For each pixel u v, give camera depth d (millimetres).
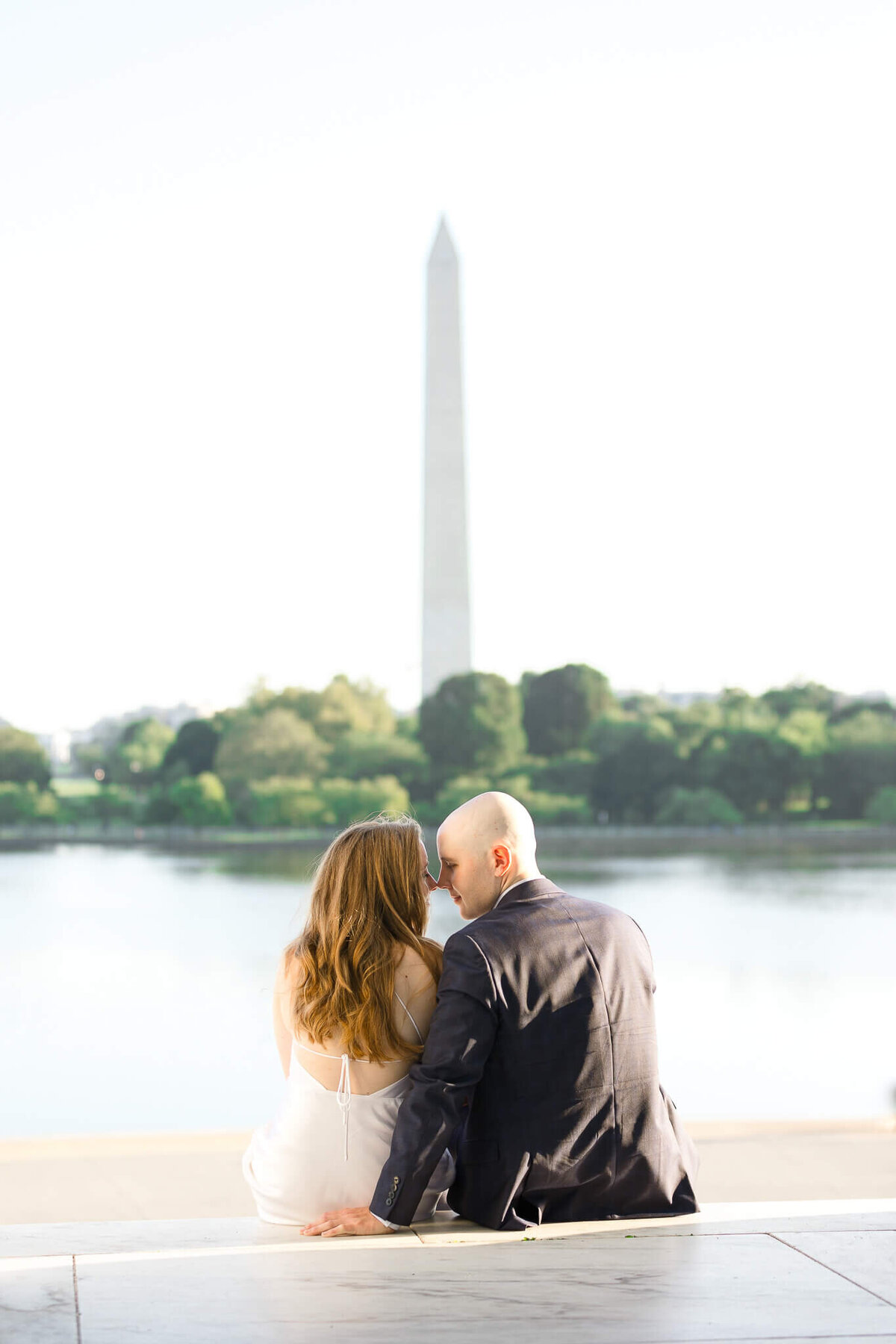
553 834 97500
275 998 3711
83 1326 2691
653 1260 3107
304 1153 3533
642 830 100438
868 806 102438
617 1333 2641
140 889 66812
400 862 3592
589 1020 3420
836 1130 8109
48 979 38938
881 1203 3707
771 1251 3182
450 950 3434
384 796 101438
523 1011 3371
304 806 101562
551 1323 2693
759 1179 6984
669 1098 3711
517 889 3576
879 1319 2721
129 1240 3408
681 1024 27453
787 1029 26578
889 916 54000
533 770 104375
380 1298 2852
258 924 53656
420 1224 3492
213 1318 2734
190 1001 34281
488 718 102625
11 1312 2781
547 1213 3498
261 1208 3641
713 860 83375
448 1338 2611
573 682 107938
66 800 107312
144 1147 7820
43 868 78875
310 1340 2604
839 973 38188
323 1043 3531
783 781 102625
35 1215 6465
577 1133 3410
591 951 3471
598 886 67750
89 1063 23547
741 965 40312
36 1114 18016
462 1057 3334
